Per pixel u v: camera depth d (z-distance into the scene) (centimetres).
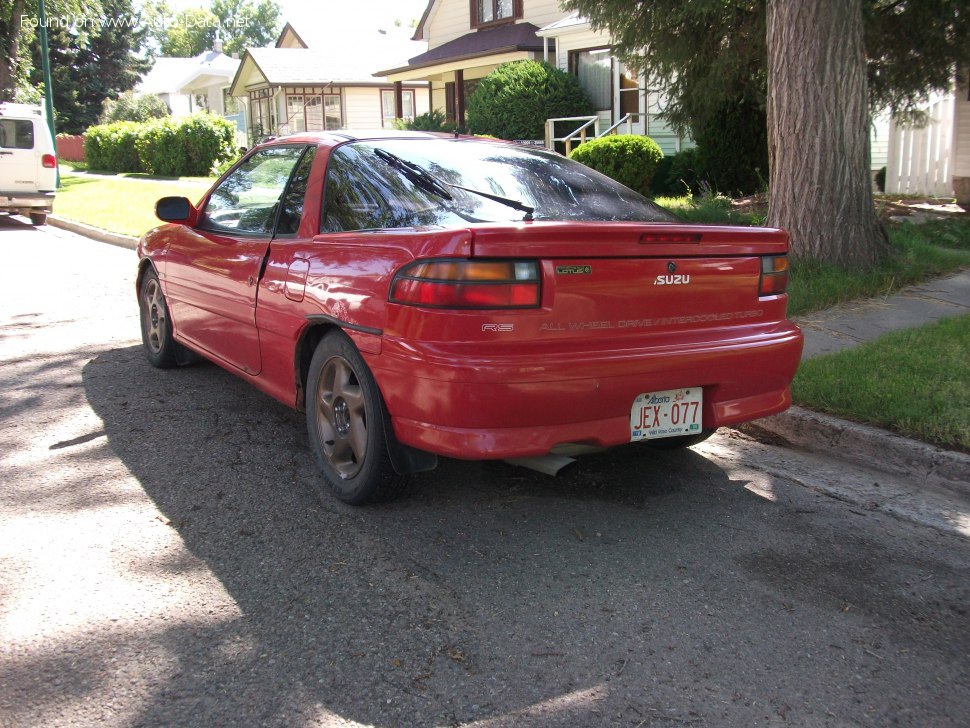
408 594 322
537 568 343
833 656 287
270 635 293
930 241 1041
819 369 559
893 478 448
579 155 1553
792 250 842
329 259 391
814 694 267
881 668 281
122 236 1376
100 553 350
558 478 438
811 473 454
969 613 317
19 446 471
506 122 2083
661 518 393
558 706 258
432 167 416
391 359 346
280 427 505
